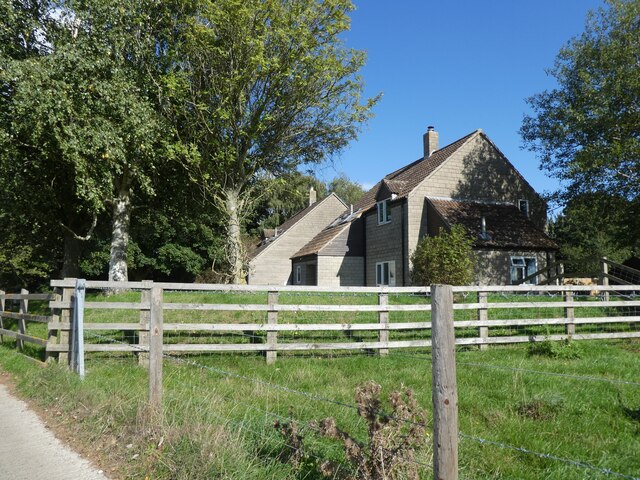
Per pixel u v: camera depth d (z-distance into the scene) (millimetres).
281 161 24156
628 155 22438
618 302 11320
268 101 21234
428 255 18359
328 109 22453
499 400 6480
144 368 8656
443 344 2818
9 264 30109
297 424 4828
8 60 14820
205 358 9305
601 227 31578
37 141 15711
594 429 5461
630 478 3166
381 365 8656
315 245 32438
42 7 16891
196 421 4730
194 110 20484
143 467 4383
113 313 12609
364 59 22109
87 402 6141
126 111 16531
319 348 9328
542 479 4293
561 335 10727
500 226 24344
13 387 8062
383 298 9781
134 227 26500
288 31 19906
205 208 24141
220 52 19312
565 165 26172
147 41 18172
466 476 4188
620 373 7863
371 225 28875
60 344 8883
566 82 26422
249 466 4004
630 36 22781
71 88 15328
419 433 3533
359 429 5246
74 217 22344
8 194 17812
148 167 19953
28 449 5102
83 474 4449
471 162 26078
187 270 39406
